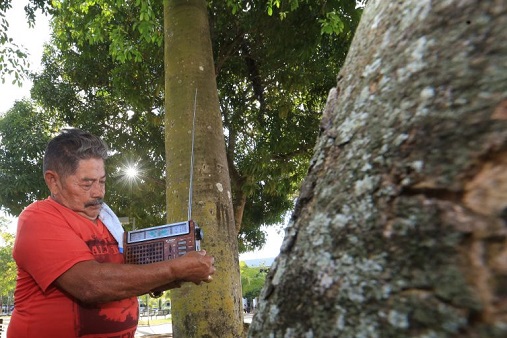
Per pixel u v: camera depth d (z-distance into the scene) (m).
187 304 3.03
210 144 3.42
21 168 7.66
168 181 3.40
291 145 6.73
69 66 7.39
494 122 0.54
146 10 3.85
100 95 7.80
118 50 4.55
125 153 7.56
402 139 0.66
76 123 7.80
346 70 0.95
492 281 0.49
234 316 3.08
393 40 0.78
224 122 7.18
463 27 0.63
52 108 7.93
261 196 8.62
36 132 7.95
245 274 28.06
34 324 1.61
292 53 5.87
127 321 1.81
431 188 0.59
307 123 6.86
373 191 0.68
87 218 1.80
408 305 0.56
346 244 0.69
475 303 0.49
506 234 0.49
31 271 1.56
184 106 3.46
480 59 0.59
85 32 5.56
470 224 0.53
